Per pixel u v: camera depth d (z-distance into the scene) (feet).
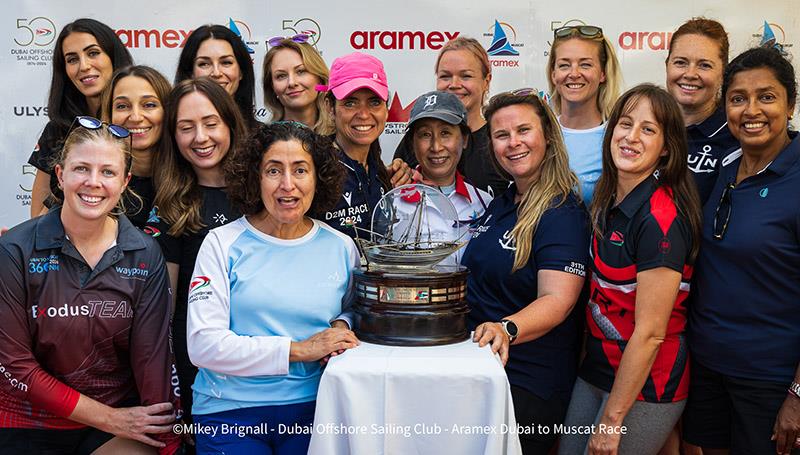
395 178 10.84
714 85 10.66
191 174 9.32
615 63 11.71
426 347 7.53
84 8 12.78
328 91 10.17
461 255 9.46
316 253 7.88
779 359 7.91
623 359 7.90
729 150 9.41
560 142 8.86
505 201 9.25
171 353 8.48
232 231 7.82
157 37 12.85
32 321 7.64
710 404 8.63
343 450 7.13
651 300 7.79
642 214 7.91
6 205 12.99
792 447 7.78
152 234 8.95
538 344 8.59
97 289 7.77
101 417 7.82
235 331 7.66
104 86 11.43
